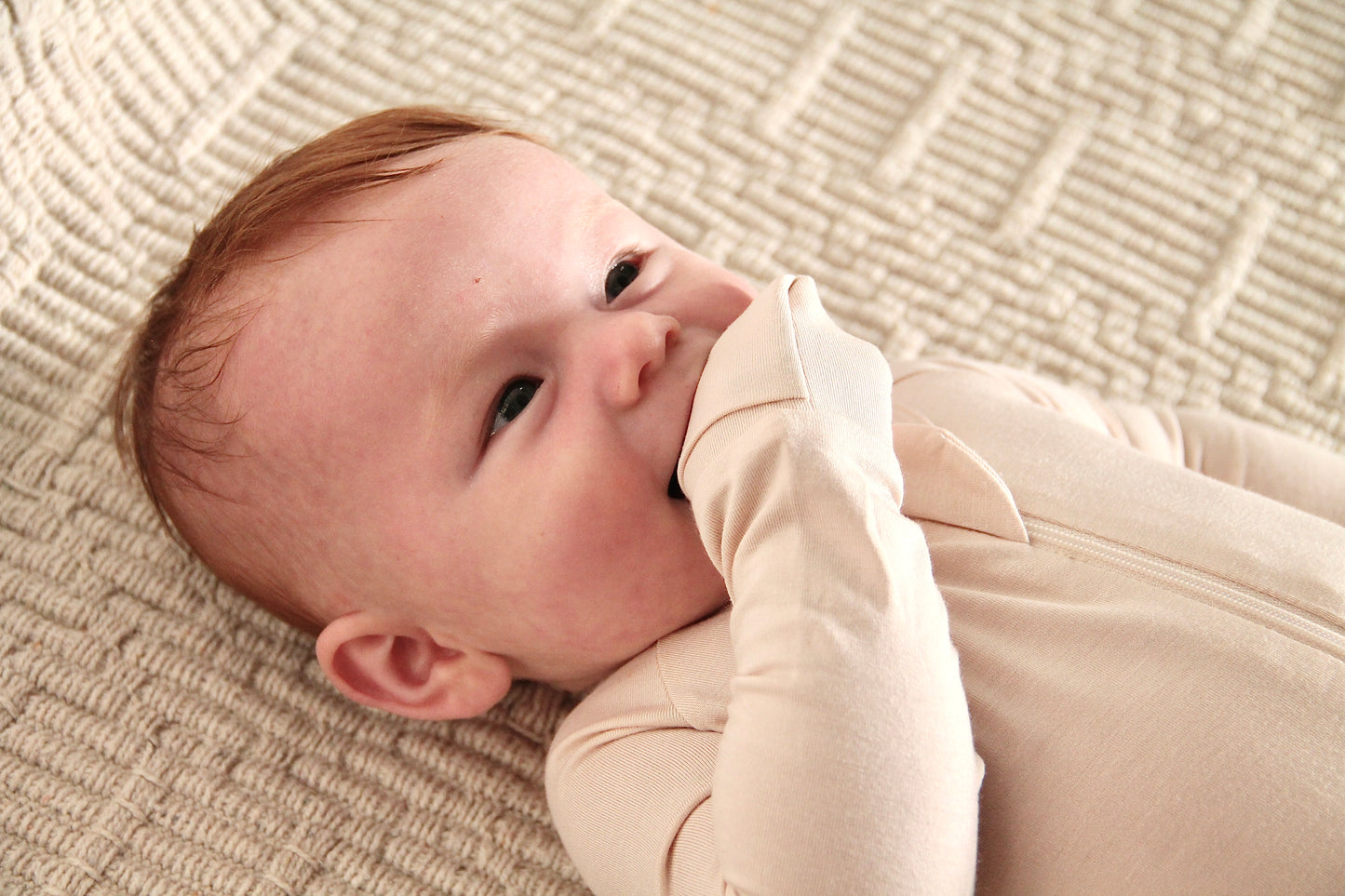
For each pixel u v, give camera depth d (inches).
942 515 26.9
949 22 42.7
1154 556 24.7
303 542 28.4
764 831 21.2
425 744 31.7
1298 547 25.0
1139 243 39.8
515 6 43.4
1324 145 40.6
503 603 27.2
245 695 31.6
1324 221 39.7
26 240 35.1
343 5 42.6
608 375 25.3
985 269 39.7
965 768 21.8
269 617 32.6
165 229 37.5
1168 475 26.9
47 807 29.7
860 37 42.8
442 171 28.0
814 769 21.0
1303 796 21.5
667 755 25.6
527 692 32.9
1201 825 21.7
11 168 34.9
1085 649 23.8
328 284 26.9
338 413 26.6
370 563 27.8
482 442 26.3
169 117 38.6
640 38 42.8
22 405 34.1
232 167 38.9
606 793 26.4
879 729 21.1
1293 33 42.0
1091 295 39.3
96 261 36.2
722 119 41.6
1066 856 22.6
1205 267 39.4
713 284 28.4
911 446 27.3
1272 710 22.3
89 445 34.0
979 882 23.5
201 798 30.2
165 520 32.1
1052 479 27.0
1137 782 22.3
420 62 41.8
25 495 33.1
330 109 40.4
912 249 39.9
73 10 36.2
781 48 42.7
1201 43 42.0
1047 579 25.1
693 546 26.6
